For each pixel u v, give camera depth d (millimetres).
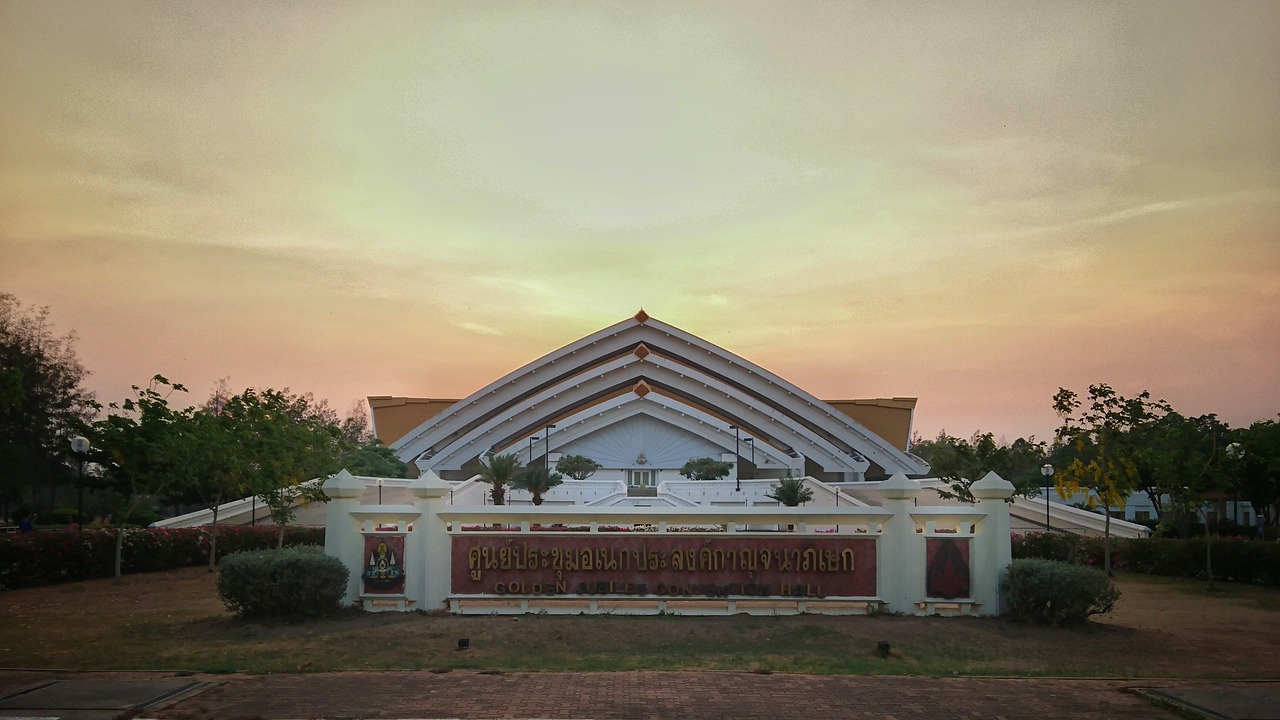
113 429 26438
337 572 15406
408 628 14172
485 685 10297
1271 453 27672
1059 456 53719
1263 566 24609
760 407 85438
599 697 9750
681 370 85875
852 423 85938
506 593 15703
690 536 15695
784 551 15711
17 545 23031
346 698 9688
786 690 10148
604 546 15727
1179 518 36125
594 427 84500
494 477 58000
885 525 15898
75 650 12906
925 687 10367
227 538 30703
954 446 43906
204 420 29156
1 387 25531
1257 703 9570
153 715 9023
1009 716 9156
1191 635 14648
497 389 86062
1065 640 13812
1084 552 30109
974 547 15797
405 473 72000
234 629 14469
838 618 15164
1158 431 27047
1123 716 9180
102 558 25484
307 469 33281
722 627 14336
